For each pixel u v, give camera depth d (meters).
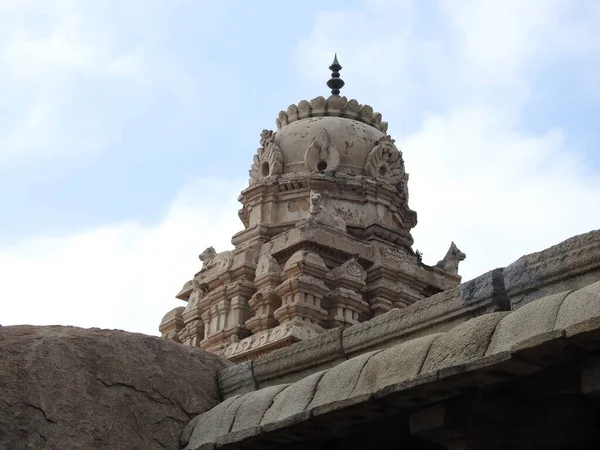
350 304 29.23
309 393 8.92
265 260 30.33
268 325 29.30
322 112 35.12
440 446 8.86
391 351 8.28
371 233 31.75
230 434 9.63
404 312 9.39
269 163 33.56
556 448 7.82
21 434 9.96
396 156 34.34
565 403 7.62
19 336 10.55
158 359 11.19
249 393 10.29
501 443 7.88
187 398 11.13
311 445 9.59
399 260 31.19
